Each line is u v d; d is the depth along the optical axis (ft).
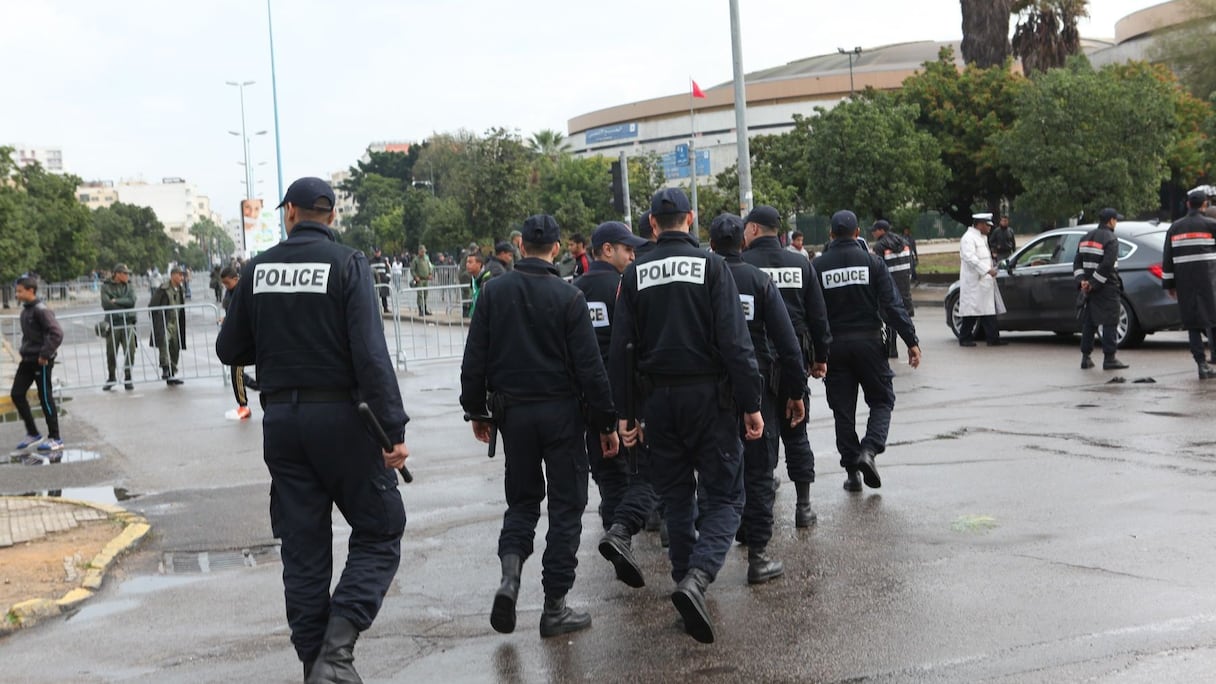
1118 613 15.90
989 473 25.95
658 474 17.67
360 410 14.19
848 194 96.22
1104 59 192.44
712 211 130.52
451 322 63.16
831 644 15.58
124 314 56.08
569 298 17.15
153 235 378.94
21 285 38.32
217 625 18.44
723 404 16.98
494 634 17.11
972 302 53.26
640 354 17.65
